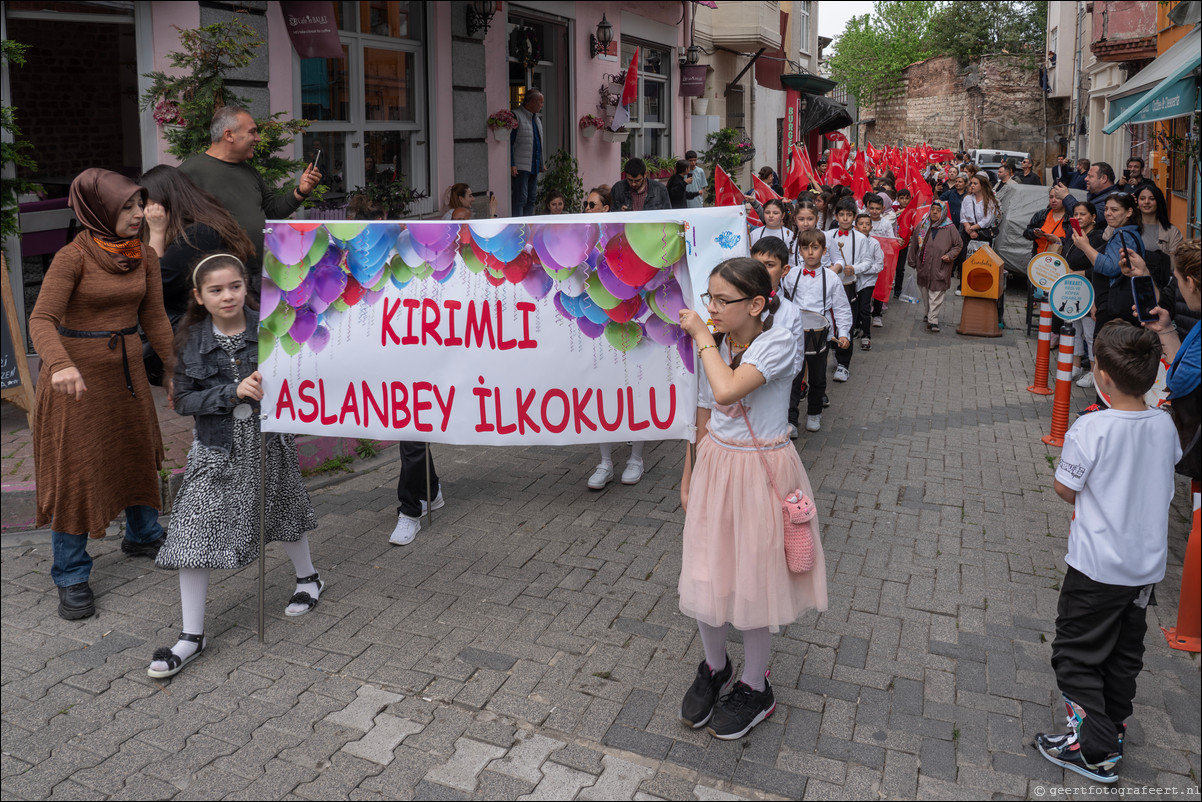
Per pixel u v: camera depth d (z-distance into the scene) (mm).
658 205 10312
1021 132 42500
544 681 4059
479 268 4434
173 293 5316
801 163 12773
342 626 4523
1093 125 29891
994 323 12141
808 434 7824
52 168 9867
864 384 9656
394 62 10602
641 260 4289
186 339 4191
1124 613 3465
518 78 13234
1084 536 3443
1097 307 7973
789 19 28625
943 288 12445
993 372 10211
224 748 3613
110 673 4113
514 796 3352
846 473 6812
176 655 4102
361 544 5477
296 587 4805
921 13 58750
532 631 4477
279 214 6246
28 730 3711
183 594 4199
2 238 6551
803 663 4215
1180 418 3938
